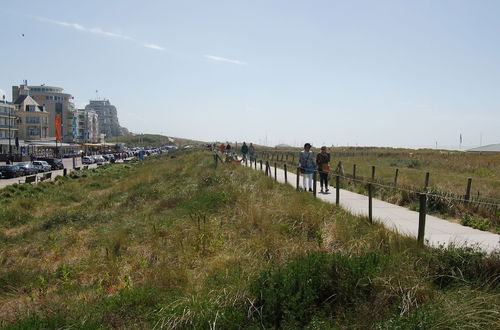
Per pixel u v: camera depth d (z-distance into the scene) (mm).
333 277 5781
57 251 10648
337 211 10469
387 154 53125
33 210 18969
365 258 6094
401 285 5453
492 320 4762
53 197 22969
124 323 5648
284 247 7590
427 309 4918
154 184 24547
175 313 5387
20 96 117500
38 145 92938
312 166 16156
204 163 32781
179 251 8789
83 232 13266
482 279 5871
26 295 7633
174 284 6871
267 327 5148
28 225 15547
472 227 9906
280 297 5363
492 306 5023
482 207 11688
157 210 15125
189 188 18203
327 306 5344
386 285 5434
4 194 23891
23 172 44781
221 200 13266
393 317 4895
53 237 12172
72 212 16156
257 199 12625
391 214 11586
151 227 11547
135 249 9711
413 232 9062
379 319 4961
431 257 6340
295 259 6516
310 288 5449
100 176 36969
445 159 40062
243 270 6586
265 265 6715
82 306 6230
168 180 25453
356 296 5445
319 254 6309
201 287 6332
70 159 86250
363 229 8609
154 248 9305
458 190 15211
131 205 17391
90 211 17016
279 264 6723
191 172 26578
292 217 9617
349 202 13781
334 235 8094
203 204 13344
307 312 5262
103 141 184250
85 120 160250
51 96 141250
